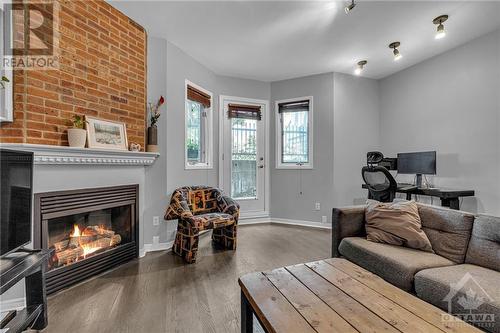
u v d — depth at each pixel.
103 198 2.39
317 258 2.77
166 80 3.04
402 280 1.60
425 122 3.59
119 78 2.56
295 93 4.35
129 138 2.66
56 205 2.02
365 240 2.11
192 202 3.09
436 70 3.44
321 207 4.13
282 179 4.44
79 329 1.57
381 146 4.33
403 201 2.27
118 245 2.61
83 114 2.22
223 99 4.21
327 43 3.13
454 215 1.87
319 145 4.16
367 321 1.01
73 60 2.15
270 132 4.51
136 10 2.52
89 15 2.28
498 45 2.76
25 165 1.59
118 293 2.00
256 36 2.97
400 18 2.58
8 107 1.79
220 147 4.16
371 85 4.32
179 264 2.59
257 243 3.29
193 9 2.47
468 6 2.39
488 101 2.86
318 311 1.09
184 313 1.74
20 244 1.54
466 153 3.08
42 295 1.58
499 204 2.76
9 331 1.30
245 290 1.30
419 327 0.97
